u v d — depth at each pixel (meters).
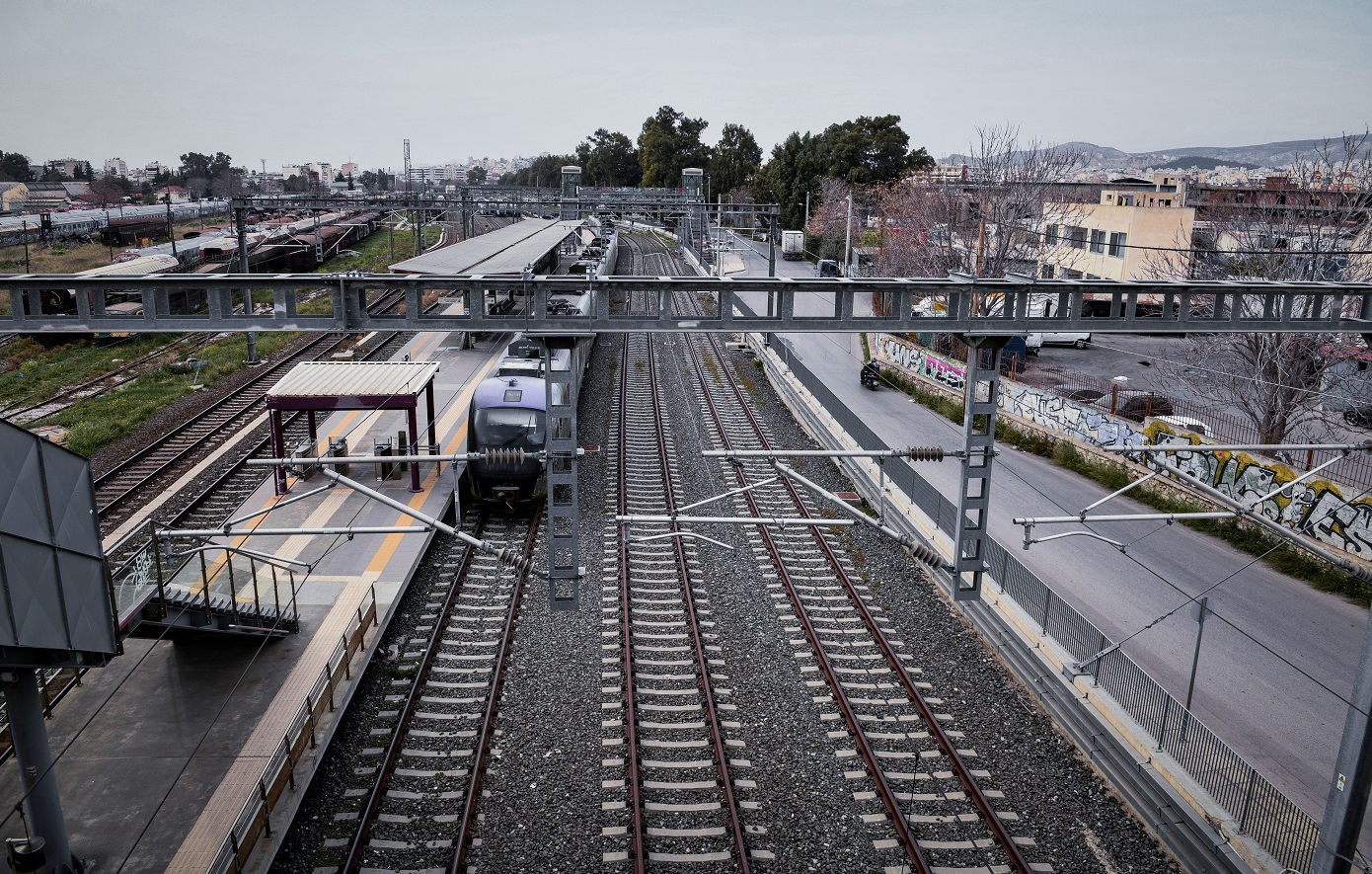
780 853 10.92
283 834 10.70
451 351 37.97
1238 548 20.42
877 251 58.28
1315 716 13.67
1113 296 12.09
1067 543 20.47
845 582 18.42
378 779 11.88
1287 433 25.19
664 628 16.36
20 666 8.88
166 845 10.48
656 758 12.65
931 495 19.81
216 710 13.10
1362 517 18.03
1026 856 10.95
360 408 21.33
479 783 12.02
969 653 15.84
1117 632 16.14
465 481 22.98
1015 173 40.03
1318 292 12.41
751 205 40.97
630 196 68.62
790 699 14.20
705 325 11.45
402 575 17.62
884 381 36.50
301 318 10.95
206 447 25.86
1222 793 10.96
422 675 14.55
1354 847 9.19
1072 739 13.28
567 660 15.12
